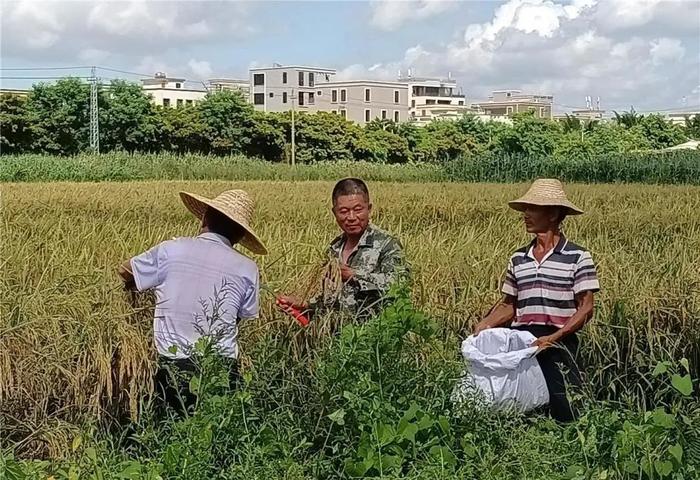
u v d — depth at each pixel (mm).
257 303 5188
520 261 5543
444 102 139625
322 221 12781
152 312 6184
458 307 6996
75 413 5727
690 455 3629
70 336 5832
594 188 23656
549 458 3779
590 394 5246
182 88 124688
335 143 61438
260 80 117500
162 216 13484
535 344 5121
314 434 4180
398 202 17578
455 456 3904
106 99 58688
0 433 5395
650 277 7680
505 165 38469
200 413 3938
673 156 36875
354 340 4188
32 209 14312
